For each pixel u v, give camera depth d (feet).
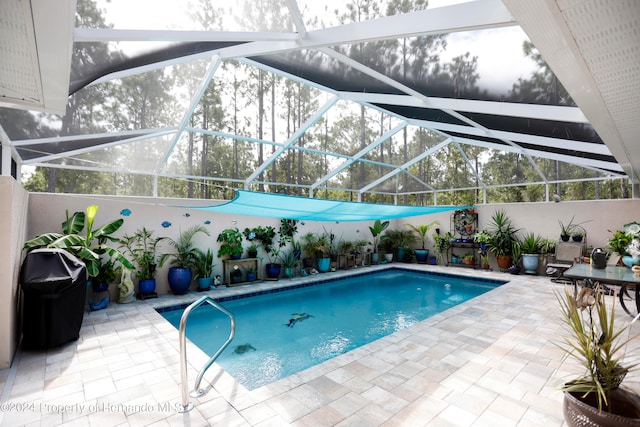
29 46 7.50
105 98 16.97
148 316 22.70
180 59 15.37
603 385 8.92
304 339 21.27
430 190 47.62
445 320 21.42
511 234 41.27
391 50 14.42
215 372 14.37
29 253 17.16
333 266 42.60
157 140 25.13
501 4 9.04
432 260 46.93
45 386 13.10
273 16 11.38
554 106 15.51
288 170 34.35
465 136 30.09
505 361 15.17
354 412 11.17
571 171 34.86
